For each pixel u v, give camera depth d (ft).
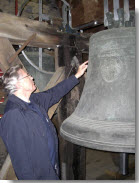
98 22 4.77
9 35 4.20
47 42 4.73
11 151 3.42
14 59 4.27
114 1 3.59
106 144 2.70
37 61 7.89
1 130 3.55
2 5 9.25
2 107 9.12
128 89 3.26
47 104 4.52
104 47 3.54
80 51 5.37
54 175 3.67
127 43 3.37
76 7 5.09
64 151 5.45
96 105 3.38
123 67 3.37
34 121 3.66
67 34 5.10
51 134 4.05
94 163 9.68
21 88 3.86
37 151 3.55
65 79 4.77
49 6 10.02
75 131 3.18
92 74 3.77
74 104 5.44
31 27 4.50
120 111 3.12
